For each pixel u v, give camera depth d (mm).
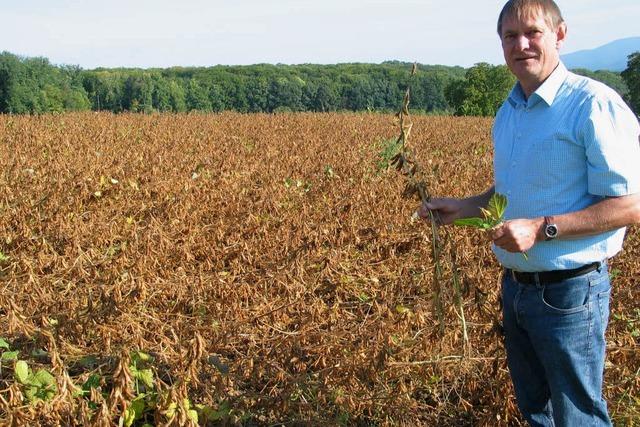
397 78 59594
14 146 14219
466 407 4039
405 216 7762
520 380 3504
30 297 4875
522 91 3191
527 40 2979
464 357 4074
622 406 4039
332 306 5391
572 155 2965
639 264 6184
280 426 3969
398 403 3996
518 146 3137
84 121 22844
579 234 2898
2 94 44312
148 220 7648
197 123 23359
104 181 9195
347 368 4059
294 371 4395
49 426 3523
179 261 6320
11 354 3947
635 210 2846
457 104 54875
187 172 10914
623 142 2854
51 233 6895
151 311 5082
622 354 4281
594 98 2891
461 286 4906
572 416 3193
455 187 9602
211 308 5152
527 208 3107
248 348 4730
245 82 55531
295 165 11922
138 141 17047
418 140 18375
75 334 4438
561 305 3086
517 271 3201
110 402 3365
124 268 5734
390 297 5488
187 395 3910
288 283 5672
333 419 3943
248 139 18281
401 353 4238
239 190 9125
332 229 7238
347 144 16844
